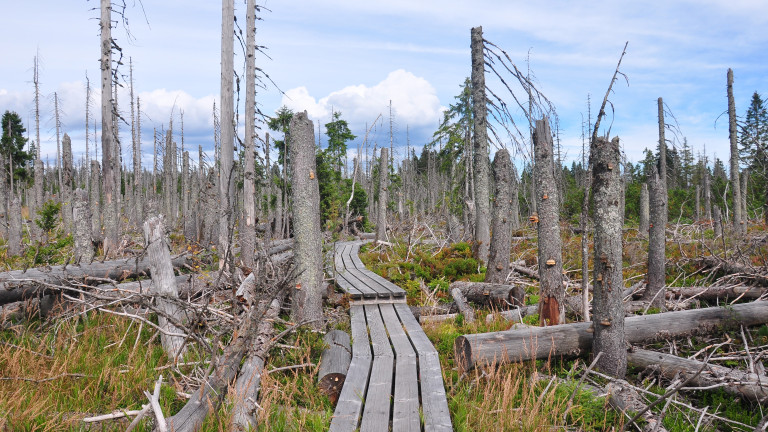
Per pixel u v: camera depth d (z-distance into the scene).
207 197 13.15
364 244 22.23
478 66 13.91
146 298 5.66
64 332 6.39
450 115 19.91
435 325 8.23
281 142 20.59
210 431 3.95
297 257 7.25
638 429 4.82
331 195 23.75
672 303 9.46
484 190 13.92
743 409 5.47
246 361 5.28
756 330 7.43
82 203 9.39
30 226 18.80
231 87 12.42
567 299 8.73
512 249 16.47
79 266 7.76
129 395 4.90
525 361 6.35
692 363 6.02
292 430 4.19
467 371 6.00
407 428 4.02
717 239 15.53
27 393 4.68
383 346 6.41
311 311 7.17
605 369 6.09
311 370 5.65
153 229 6.77
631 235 19.08
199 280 8.70
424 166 58.00
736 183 20.27
